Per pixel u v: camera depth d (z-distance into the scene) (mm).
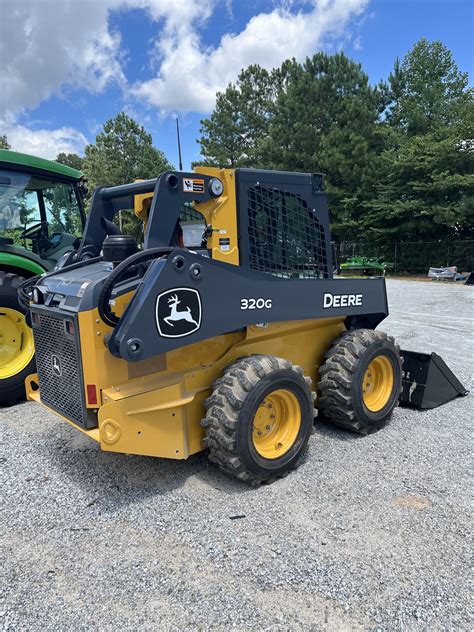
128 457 3766
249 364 3244
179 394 3176
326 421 4516
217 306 3133
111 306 2889
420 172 22312
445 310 11406
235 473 3156
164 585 2352
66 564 2520
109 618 2152
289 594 2279
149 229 3033
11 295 5047
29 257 5508
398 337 8195
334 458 3723
